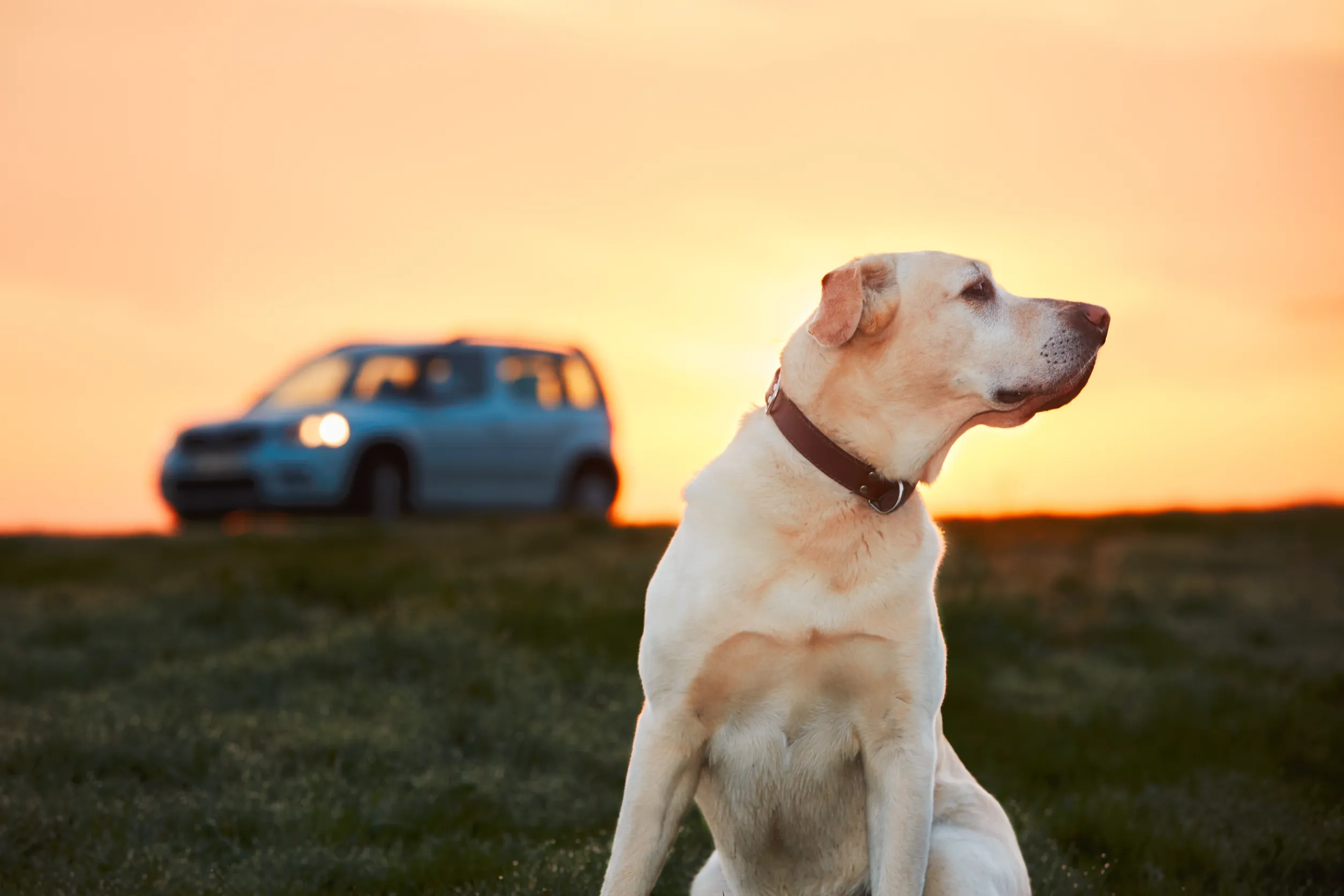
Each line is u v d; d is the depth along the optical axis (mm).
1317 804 5559
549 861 4586
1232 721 6883
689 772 3770
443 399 14062
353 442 13039
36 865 4449
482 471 14180
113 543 12070
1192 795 5750
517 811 5188
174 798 5195
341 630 7773
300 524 13062
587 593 9086
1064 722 6762
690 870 4777
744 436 3859
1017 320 3785
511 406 14602
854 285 3625
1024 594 9797
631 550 11477
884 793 3680
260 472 12820
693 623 3643
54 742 5594
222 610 8445
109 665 7297
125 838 4746
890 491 3684
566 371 15492
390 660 7082
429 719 6098
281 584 9109
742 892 4016
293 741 5793
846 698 3693
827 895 3957
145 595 9164
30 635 7977
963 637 8445
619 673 7090
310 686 6645
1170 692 7457
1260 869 4879
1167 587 10562
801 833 3852
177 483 13258
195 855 4707
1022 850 4895
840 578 3627
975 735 6598
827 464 3680
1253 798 5613
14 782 5227
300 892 4309
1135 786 5848
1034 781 6000
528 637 7715
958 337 3730
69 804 4969
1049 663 8133
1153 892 4605
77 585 9938
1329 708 7070
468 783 5305
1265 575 11484
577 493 15281
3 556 11273
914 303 3746
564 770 5746
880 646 3623
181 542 11781
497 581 9391
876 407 3709
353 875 4516
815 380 3732
